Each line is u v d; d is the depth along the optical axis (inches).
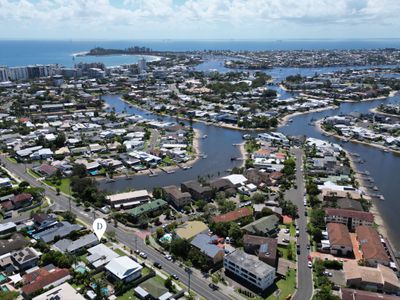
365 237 6481.3
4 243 6190.9
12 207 7701.8
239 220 7155.5
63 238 6520.7
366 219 7052.2
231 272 5689.0
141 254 6072.8
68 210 7672.2
